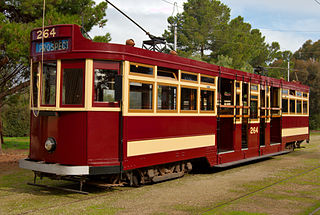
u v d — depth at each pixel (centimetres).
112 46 672
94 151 656
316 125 3947
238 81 1081
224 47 3266
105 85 672
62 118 674
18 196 678
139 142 713
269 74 4275
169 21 3453
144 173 769
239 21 3662
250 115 1155
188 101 858
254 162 1259
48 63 702
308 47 5269
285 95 1445
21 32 1102
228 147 1073
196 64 882
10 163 1118
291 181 877
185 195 703
